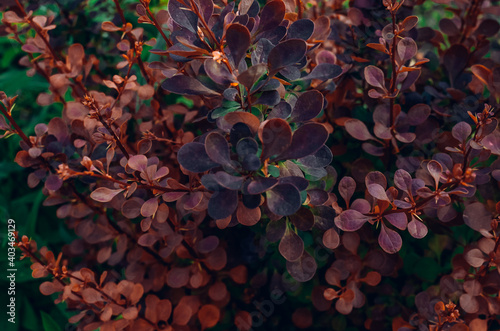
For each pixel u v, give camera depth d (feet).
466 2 1.46
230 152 1.04
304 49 0.99
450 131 1.34
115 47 1.62
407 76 1.26
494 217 1.24
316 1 1.49
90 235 1.49
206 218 1.48
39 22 1.38
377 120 1.27
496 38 1.55
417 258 1.42
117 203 1.35
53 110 2.08
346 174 1.43
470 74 1.39
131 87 1.30
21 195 2.08
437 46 1.49
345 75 1.39
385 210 1.15
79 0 1.60
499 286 1.20
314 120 1.35
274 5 1.06
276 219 1.10
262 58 1.06
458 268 1.24
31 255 1.27
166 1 1.80
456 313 1.10
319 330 1.48
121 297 1.37
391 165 1.36
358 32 1.38
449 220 1.24
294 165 1.08
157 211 1.20
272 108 1.07
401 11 1.38
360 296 1.27
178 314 1.31
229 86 1.07
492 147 1.15
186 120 1.44
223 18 1.11
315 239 1.28
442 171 1.11
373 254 1.30
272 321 1.49
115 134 1.19
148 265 1.50
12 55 2.32
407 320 1.35
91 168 1.07
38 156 1.30
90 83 1.61
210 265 1.38
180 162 1.01
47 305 1.82
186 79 1.09
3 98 1.26
